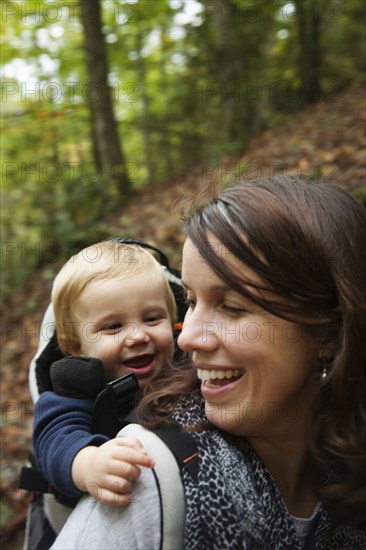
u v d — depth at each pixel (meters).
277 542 0.90
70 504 1.19
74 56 8.88
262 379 0.90
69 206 8.07
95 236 7.57
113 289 1.35
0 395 5.51
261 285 0.86
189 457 0.87
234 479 0.87
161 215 6.70
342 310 0.90
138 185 9.24
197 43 8.85
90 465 0.94
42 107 8.38
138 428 0.94
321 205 0.94
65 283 1.39
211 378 0.92
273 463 0.98
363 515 0.97
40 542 1.42
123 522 0.86
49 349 1.43
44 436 1.16
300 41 9.17
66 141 9.42
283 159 6.09
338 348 0.91
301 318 0.88
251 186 0.96
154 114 9.95
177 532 0.84
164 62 10.17
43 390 1.37
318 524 0.99
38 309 7.11
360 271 0.94
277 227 0.88
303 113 8.38
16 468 4.00
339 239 0.92
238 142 8.28
